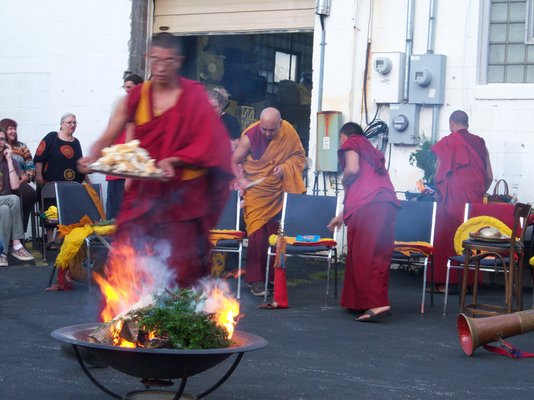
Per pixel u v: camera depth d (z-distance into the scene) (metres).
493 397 5.90
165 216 5.47
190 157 5.32
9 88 14.73
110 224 9.36
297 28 13.05
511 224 9.20
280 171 9.66
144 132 5.43
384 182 8.52
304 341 7.44
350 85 12.27
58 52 14.41
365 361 6.81
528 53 11.35
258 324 8.11
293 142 9.83
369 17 12.16
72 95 14.34
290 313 8.70
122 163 5.15
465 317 7.08
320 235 9.71
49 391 5.73
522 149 11.27
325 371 6.45
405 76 11.85
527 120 11.24
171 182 5.42
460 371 6.58
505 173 11.34
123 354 4.46
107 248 9.24
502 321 7.12
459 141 10.34
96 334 4.81
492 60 11.52
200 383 5.99
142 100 5.45
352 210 8.45
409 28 11.84
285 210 9.72
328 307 9.10
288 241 9.29
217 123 5.45
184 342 4.70
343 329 8.02
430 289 10.04
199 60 14.38
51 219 11.86
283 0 13.12
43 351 6.81
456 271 10.24
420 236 9.48
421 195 11.02
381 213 8.40
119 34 14.01
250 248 9.63
